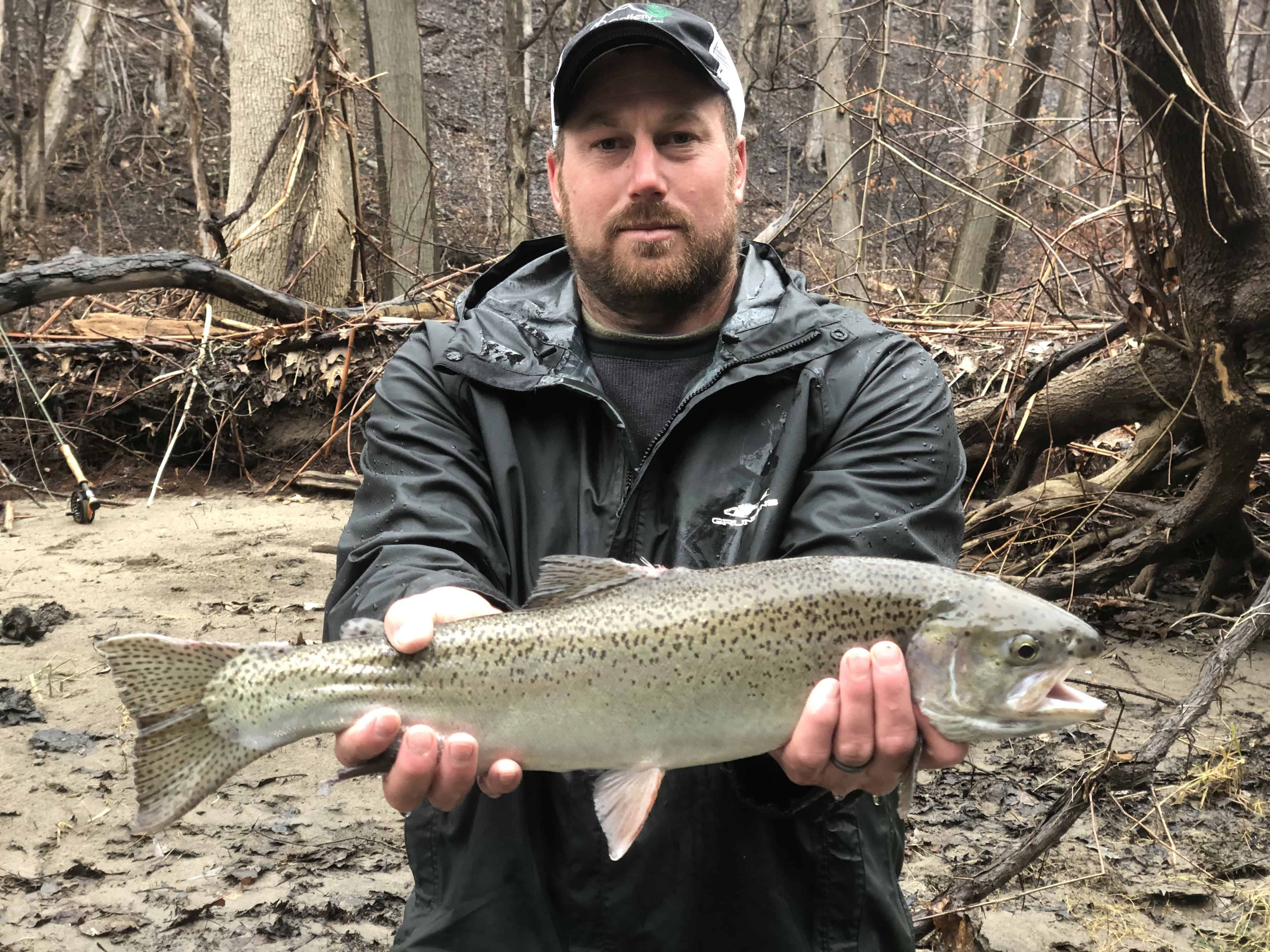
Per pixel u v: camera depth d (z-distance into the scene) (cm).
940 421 96
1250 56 574
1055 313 379
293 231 468
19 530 316
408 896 140
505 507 95
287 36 466
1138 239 239
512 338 98
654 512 95
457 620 83
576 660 81
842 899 90
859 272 457
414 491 93
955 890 133
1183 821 159
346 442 386
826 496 91
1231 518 231
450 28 977
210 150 869
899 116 586
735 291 104
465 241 802
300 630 228
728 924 90
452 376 100
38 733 180
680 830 89
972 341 355
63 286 354
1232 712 195
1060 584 244
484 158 902
